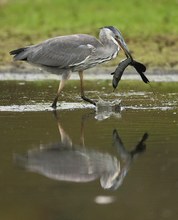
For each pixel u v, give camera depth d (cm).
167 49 2505
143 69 1570
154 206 866
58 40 1547
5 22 3025
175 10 3053
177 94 1789
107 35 1555
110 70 2278
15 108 1568
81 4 3181
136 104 1633
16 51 1553
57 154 1130
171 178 988
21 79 2130
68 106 1605
